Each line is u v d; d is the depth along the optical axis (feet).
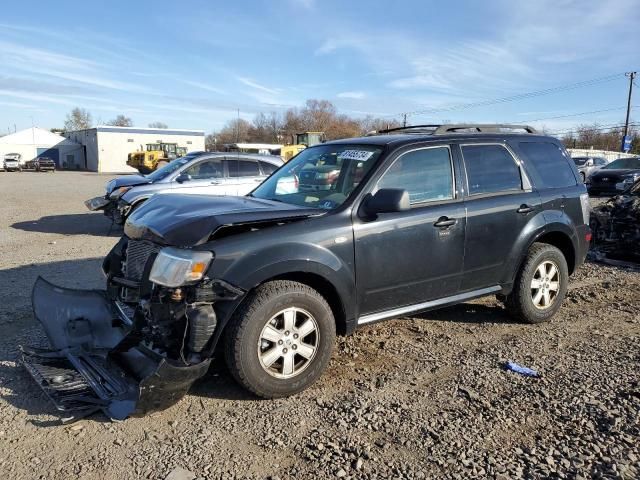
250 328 11.62
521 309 17.02
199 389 12.75
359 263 13.20
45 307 14.85
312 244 12.44
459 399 12.30
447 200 15.05
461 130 16.90
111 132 217.36
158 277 11.32
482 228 15.51
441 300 15.14
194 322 11.11
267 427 11.09
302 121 290.76
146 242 12.87
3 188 91.86
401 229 13.87
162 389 10.73
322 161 15.61
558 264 17.57
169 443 10.51
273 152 107.96
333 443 10.47
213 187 37.11
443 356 14.84
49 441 10.51
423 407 11.92
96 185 103.55
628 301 20.45
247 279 11.54
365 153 14.71
